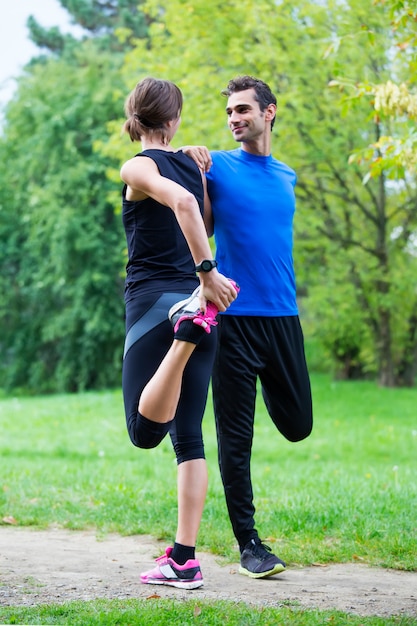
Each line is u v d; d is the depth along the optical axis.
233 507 4.34
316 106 17.61
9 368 30.59
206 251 3.41
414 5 6.54
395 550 4.87
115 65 30.30
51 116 28.02
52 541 5.28
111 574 4.32
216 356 4.31
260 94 4.36
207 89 17.19
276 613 3.44
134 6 38.47
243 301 4.31
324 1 16.45
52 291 29.23
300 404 4.45
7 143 30.45
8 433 15.21
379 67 15.16
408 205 21.66
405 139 6.59
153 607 3.51
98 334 27.94
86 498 6.80
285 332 4.38
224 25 17.09
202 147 4.11
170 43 18.78
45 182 28.20
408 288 22.05
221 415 4.32
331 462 11.70
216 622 3.31
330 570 4.54
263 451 13.29
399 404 20.17
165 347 3.69
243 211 4.32
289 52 16.70
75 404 20.77
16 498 6.81
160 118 3.91
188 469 3.94
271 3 16.66
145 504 6.39
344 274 21.62
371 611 3.67
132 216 3.80
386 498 6.61
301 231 19.34
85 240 26.66
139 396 3.67
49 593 3.88
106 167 27.33
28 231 28.95
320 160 18.11
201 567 4.52
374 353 26.81
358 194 21.38
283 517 5.75
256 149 4.43
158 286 3.75
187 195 3.44
